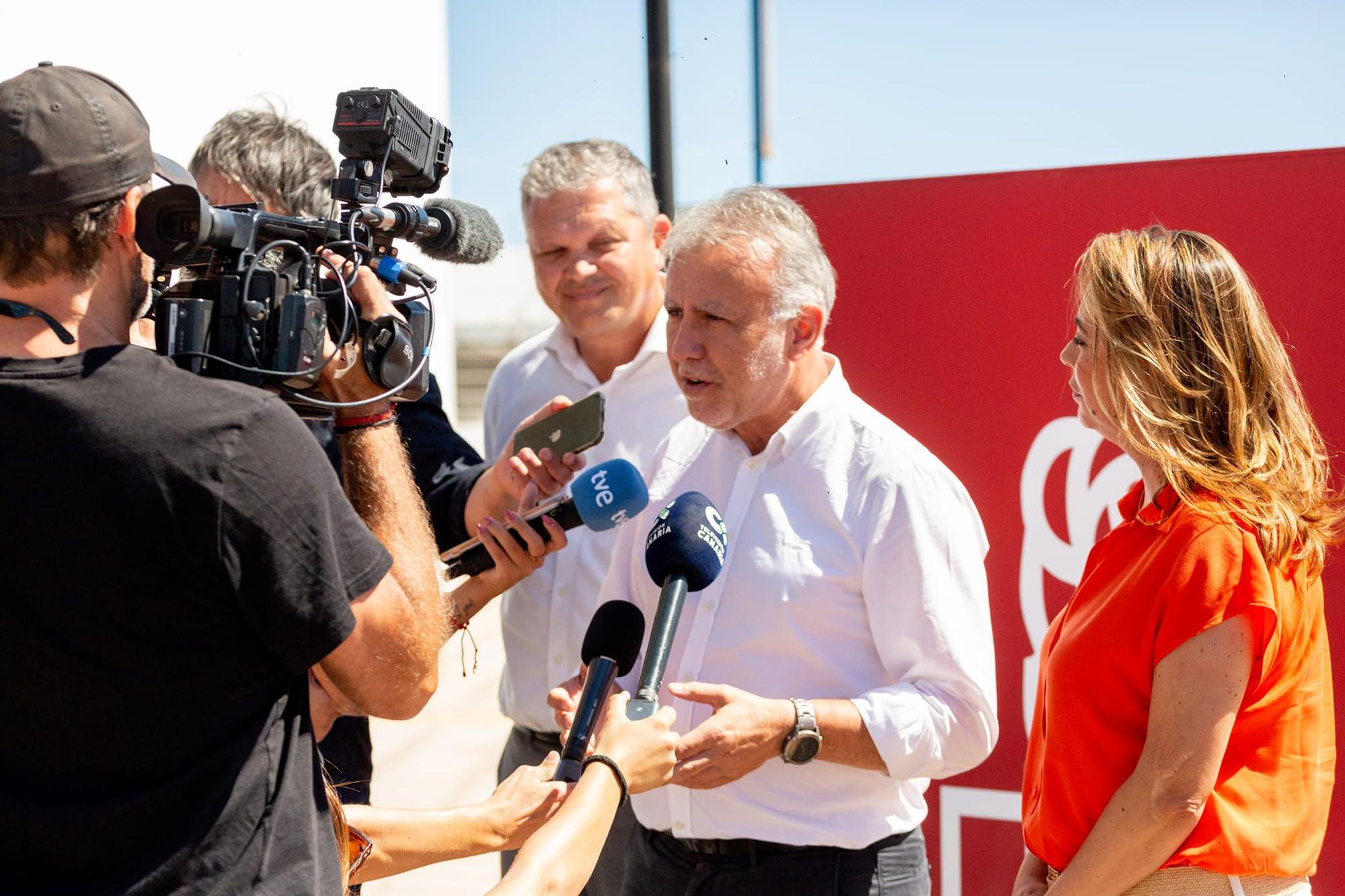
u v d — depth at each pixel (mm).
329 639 1236
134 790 1201
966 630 2068
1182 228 2590
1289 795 1740
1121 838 1727
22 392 1157
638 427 2973
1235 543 1711
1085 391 1956
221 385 1228
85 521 1153
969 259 2752
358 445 1521
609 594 2418
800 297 2129
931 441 2797
